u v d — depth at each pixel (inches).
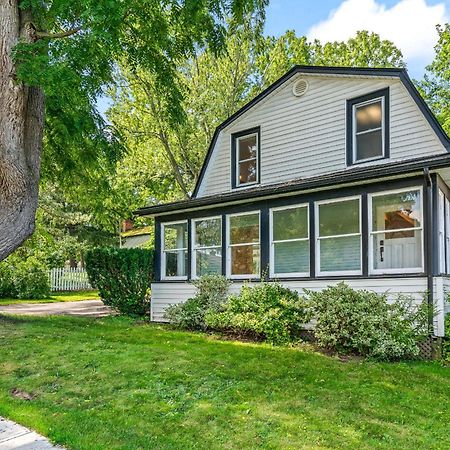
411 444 163.2
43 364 267.9
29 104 381.1
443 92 855.1
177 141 844.6
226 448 159.6
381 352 292.2
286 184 413.7
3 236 346.3
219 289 436.8
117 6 327.9
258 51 470.3
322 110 474.6
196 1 391.2
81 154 502.6
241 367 261.7
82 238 1188.5
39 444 166.1
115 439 168.1
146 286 543.5
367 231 357.4
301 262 400.8
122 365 261.4
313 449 156.8
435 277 317.4
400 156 410.3
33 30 366.0
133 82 778.2
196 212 485.7
